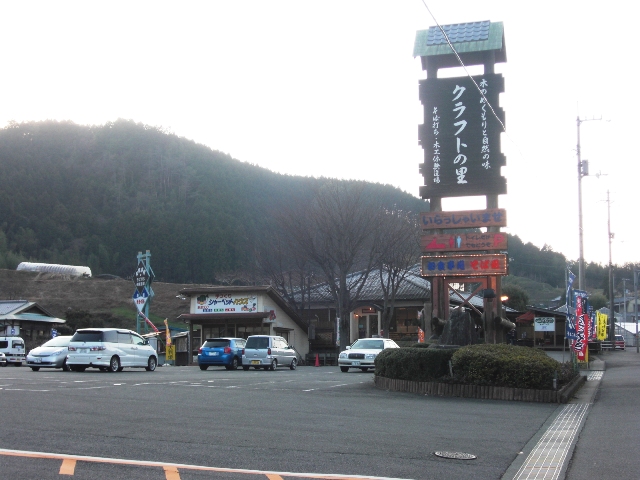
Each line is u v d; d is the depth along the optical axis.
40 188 115.94
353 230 42.03
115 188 118.19
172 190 114.75
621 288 120.00
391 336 48.75
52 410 11.27
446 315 21.66
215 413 11.46
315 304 50.59
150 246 94.88
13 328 46.91
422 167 21.88
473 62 22.28
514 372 15.30
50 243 103.38
